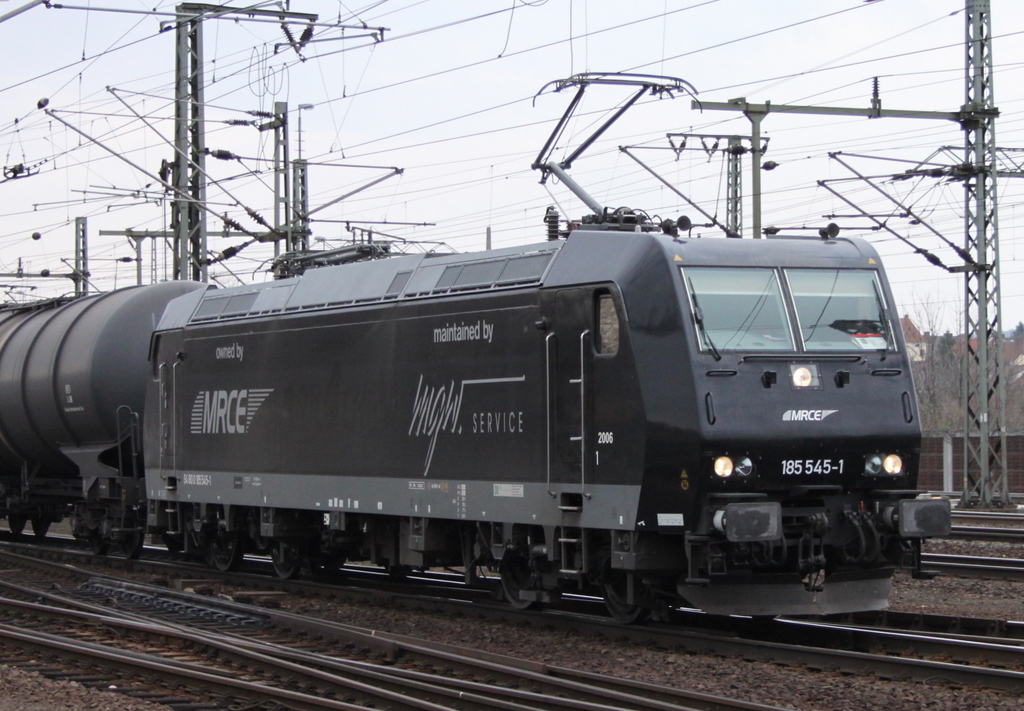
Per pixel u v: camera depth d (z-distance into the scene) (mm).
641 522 12219
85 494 22391
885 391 12828
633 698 9219
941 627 12969
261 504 17875
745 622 13602
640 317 12430
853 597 12727
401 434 15438
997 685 9891
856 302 13086
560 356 13219
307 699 9523
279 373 17641
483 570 17469
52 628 13703
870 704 9617
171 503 20297
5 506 26188
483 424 14211
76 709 9852
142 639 12945
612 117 17641
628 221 13922
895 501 12656
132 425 21781
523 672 10305
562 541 13055
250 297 18734
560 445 13180
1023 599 15859
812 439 12312
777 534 11750
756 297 12617
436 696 9695
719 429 11930
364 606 15820
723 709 9172
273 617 13672
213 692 10352
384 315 15812
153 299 22391
